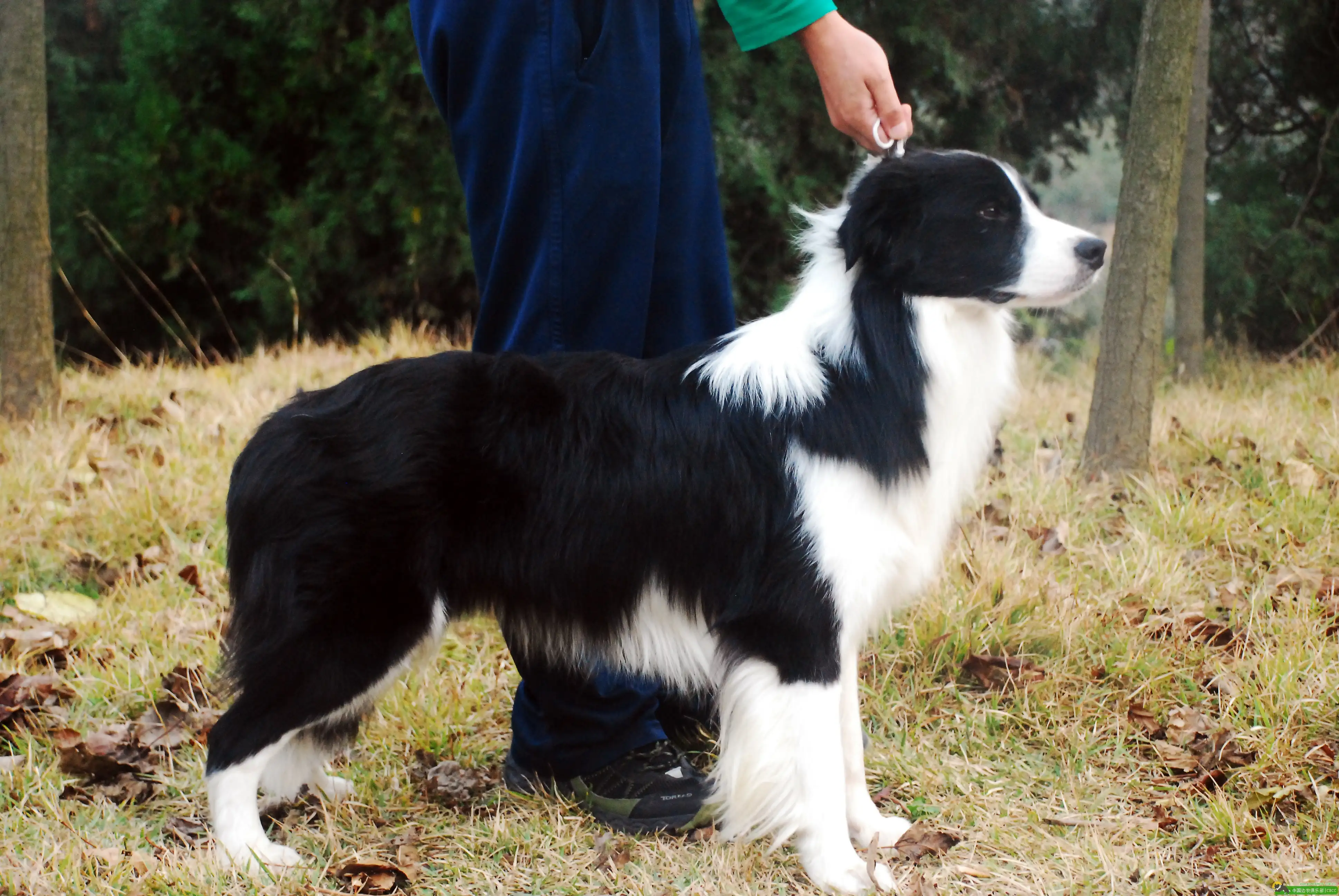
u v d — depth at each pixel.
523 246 2.80
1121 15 8.30
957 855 2.65
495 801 2.96
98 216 8.93
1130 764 3.02
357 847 2.74
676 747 3.15
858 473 2.50
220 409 5.97
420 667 2.78
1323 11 8.18
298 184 9.01
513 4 2.66
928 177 2.51
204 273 9.27
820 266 2.68
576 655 2.72
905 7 8.21
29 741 3.15
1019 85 8.84
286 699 2.57
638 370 2.66
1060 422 6.00
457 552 2.61
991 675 3.43
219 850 2.61
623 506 2.57
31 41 5.54
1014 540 4.07
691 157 2.89
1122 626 3.59
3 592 4.12
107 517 4.51
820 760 2.50
